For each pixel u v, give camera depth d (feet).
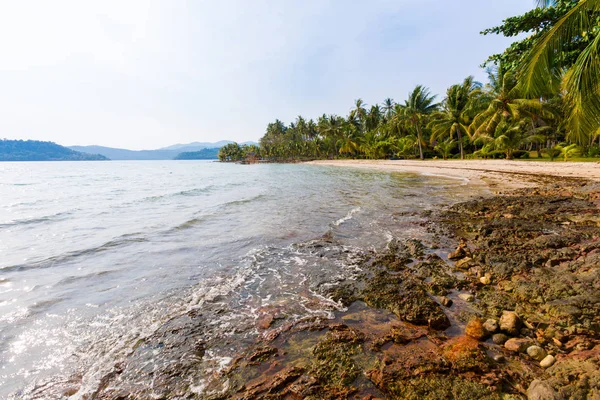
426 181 71.41
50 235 29.89
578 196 36.45
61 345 11.98
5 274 19.48
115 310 14.69
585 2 22.09
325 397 8.66
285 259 21.27
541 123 104.22
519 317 11.82
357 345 11.04
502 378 8.87
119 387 9.72
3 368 10.69
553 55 24.61
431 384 8.79
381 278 17.10
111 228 32.30
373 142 185.16
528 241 20.83
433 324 12.05
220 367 10.38
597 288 12.94
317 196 52.31
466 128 121.08
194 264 20.86
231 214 37.96
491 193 46.78
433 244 22.94
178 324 13.25
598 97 22.54
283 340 11.75
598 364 8.68
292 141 321.93
